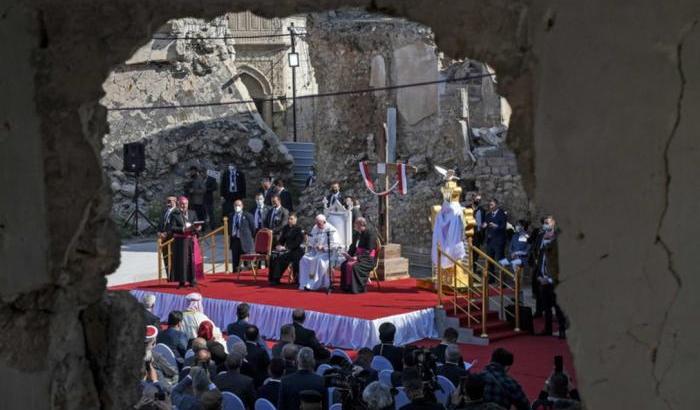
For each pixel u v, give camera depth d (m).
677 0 4.21
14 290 5.67
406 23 24.17
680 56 4.22
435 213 18.67
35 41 5.49
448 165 23.30
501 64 4.87
